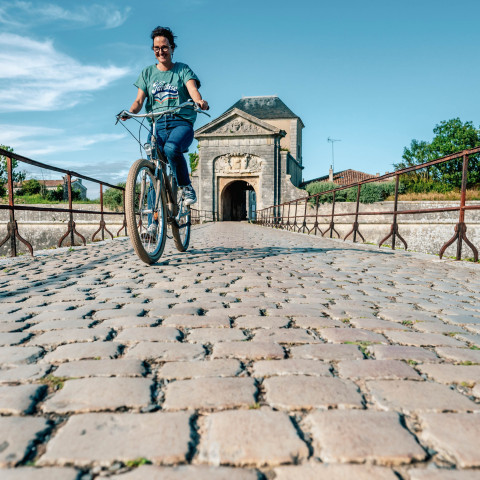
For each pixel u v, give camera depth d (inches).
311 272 152.5
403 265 176.7
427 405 47.0
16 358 60.4
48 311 89.0
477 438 40.4
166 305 95.2
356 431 41.1
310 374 55.2
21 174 1195.9
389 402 47.5
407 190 1213.1
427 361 61.1
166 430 41.1
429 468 35.7
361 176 1665.8
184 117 164.9
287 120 1615.4
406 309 95.1
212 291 113.2
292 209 1259.8
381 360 60.9
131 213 143.1
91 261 178.5
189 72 163.2
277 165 1321.4
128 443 38.9
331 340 70.4
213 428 41.6
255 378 54.0
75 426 41.9
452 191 1141.1
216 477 34.2
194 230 567.2
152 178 157.2
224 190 1409.9
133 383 51.7
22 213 917.2
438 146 1537.9
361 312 91.0
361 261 189.2
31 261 179.8
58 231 914.1
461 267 171.3
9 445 38.5
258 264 171.9
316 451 37.9
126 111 148.6
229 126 1331.2
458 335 75.2
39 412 44.8
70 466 35.8
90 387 50.6
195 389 50.3
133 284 122.7
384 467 35.7
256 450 37.9
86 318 83.4
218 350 64.3
